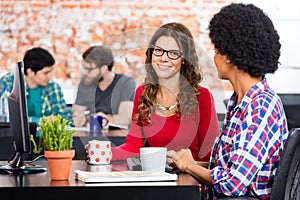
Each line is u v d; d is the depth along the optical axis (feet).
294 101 18.28
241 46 7.92
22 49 21.81
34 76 17.51
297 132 7.50
